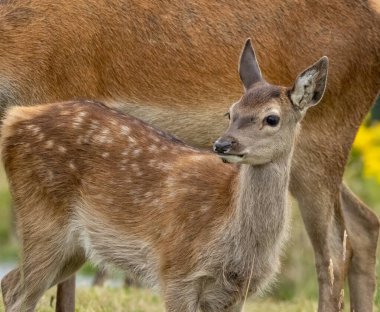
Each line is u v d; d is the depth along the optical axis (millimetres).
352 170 22906
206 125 12875
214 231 10883
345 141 12922
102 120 11828
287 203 10797
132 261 11578
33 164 11789
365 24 12875
